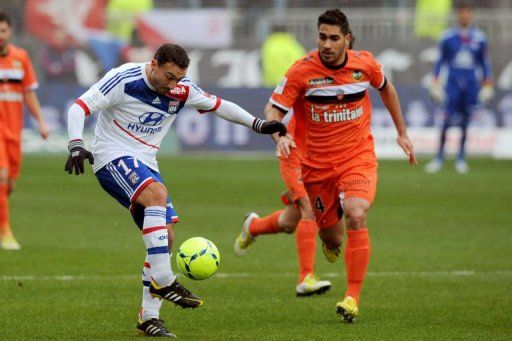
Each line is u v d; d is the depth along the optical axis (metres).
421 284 33.72
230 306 29.59
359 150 29.20
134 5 94.06
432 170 76.69
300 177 32.44
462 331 25.58
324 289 31.67
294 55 87.75
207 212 54.41
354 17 94.69
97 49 91.38
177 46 23.67
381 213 54.75
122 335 24.72
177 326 26.31
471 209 56.50
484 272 36.41
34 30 90.62
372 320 27.25
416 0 99.25
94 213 54.12
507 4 100.00
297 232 32.16
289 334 25.09
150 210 23.84
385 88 29.62
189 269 24.09
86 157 23.25
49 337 24.48
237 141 85.62
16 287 32.50
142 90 24.19
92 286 32.81
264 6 98.75
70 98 83.94
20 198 60.03
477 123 86.62
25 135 84.19
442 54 74.25
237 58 89.31
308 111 29.38
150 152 24.91
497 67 88.62
